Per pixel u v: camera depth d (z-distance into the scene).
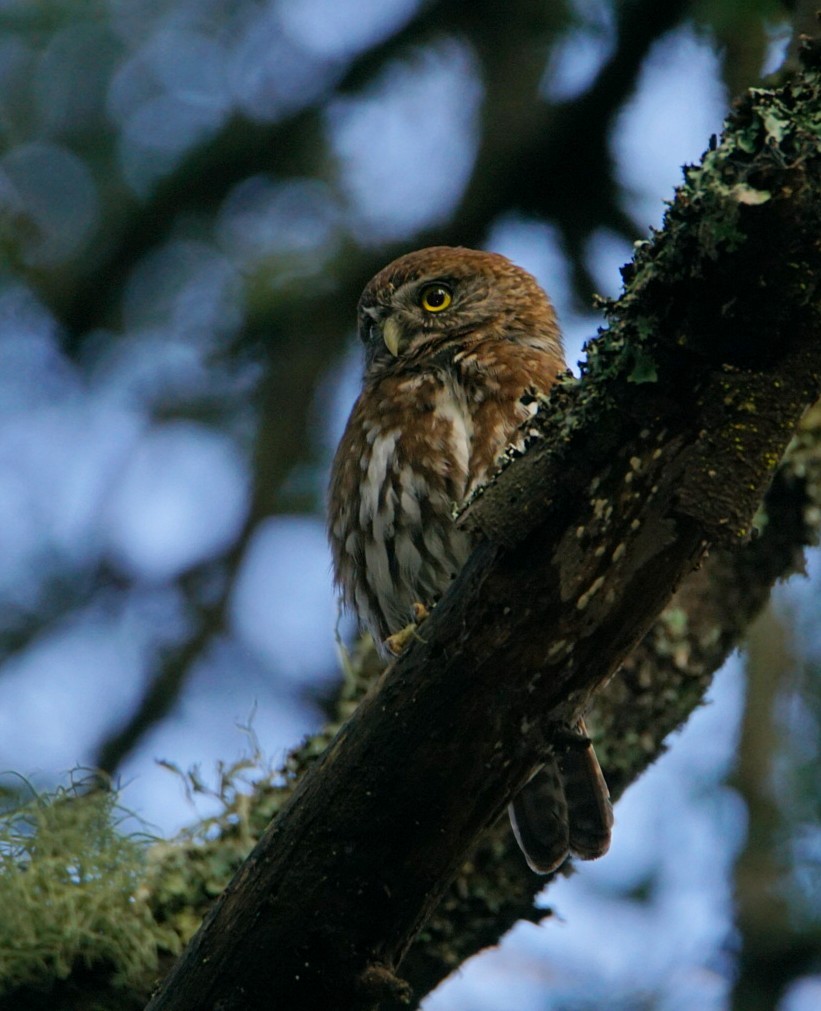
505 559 5.89
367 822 6.15
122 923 8.04
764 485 5.78
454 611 5.98
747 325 5.54
